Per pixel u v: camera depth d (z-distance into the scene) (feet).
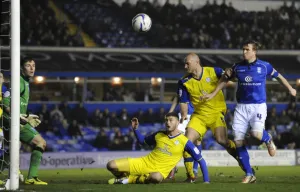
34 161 48.55
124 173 47.80
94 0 155.53
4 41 128.16
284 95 136.77
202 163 47.57
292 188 42.04
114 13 154.92
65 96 130.93
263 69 47.39
